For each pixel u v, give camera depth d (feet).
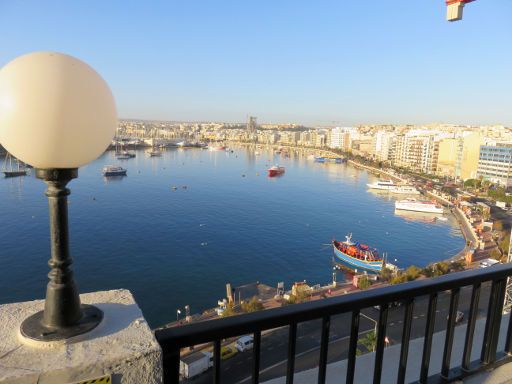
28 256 151.94
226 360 76.59
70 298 5.72
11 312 6.29
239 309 110.52
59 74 5.18
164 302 128.57
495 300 11.64
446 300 97.66
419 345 14.44
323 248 186.60
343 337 80.94
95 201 263.49
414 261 171.83
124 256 165.48
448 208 268.41
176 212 243.60
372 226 224.53
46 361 5.04
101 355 5.22
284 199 295.28
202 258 167.73
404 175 415.64
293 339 7.48
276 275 154.92
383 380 12.02
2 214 208.85
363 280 128.26
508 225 217.77
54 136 5.24
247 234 204.85
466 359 11.69
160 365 5.58
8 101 5.09
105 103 5.74
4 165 395.75
